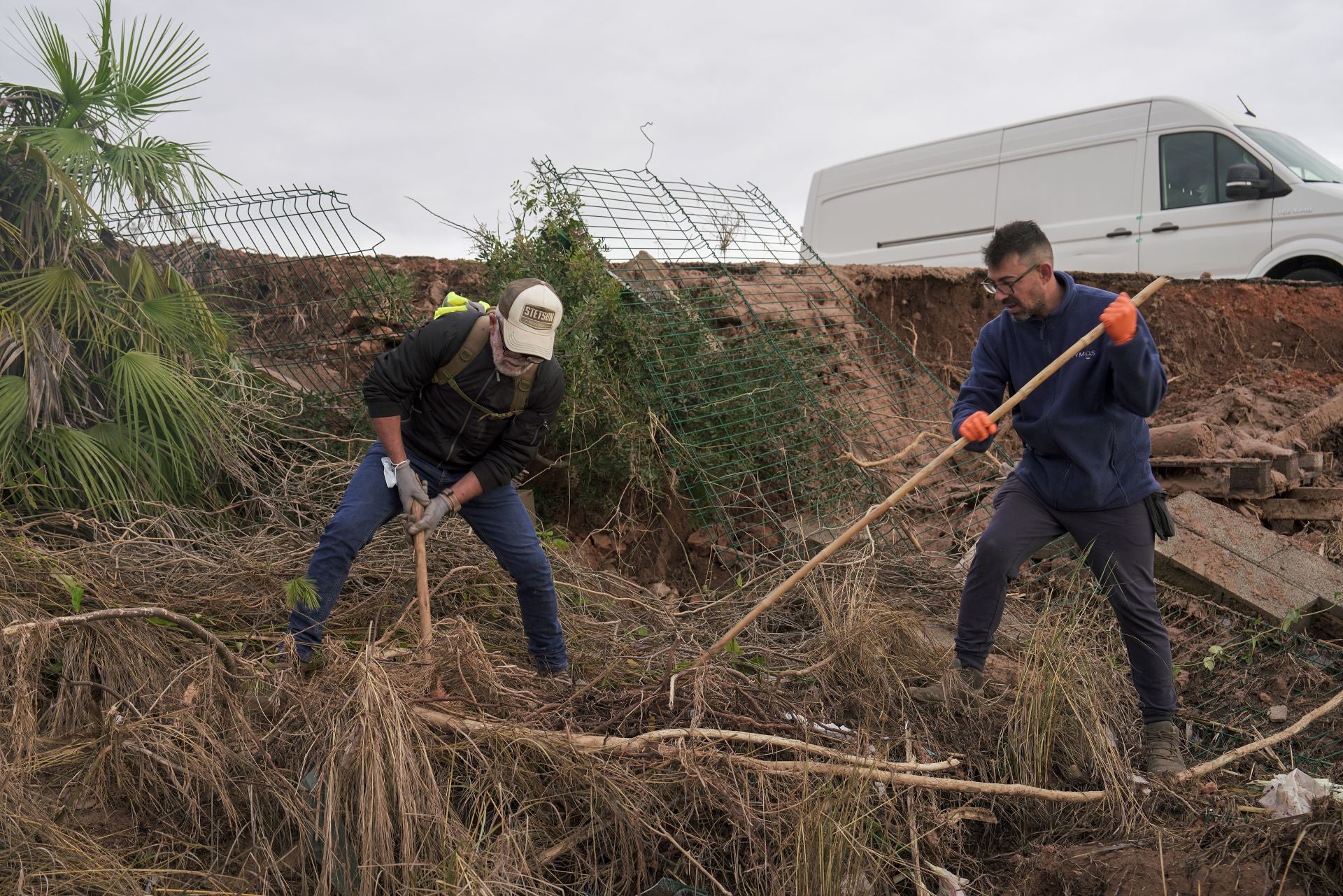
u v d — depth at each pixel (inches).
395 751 104.8
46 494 164.1
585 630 168.7
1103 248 378.3
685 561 228.7
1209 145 362.0
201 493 183.9
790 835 114.2
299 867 106.6
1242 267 360.8
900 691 147.0
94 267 191.2
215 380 195.9
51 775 111.9
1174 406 316.2
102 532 160.4
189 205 199.2
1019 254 132.5
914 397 287.6
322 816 106.3
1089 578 203.3
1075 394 136.2
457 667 128.8
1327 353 356.2
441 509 131.6
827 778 119.9
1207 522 213.8
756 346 244.8
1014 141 400.8
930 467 135.2
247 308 226.5
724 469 228.1
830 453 237.3
